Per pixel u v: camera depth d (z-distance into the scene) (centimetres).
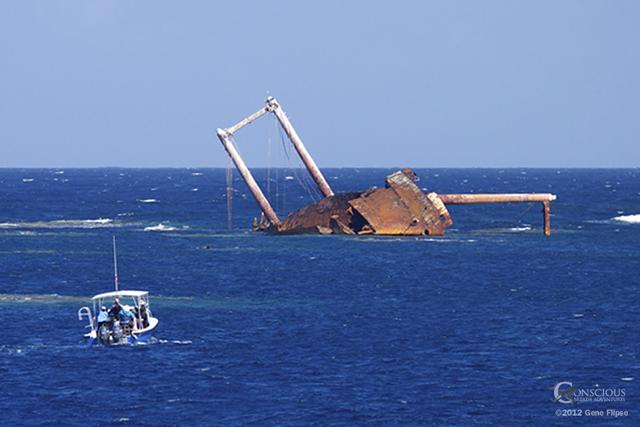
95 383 18275
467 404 17050
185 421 16200
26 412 16638
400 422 16150
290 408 16825
